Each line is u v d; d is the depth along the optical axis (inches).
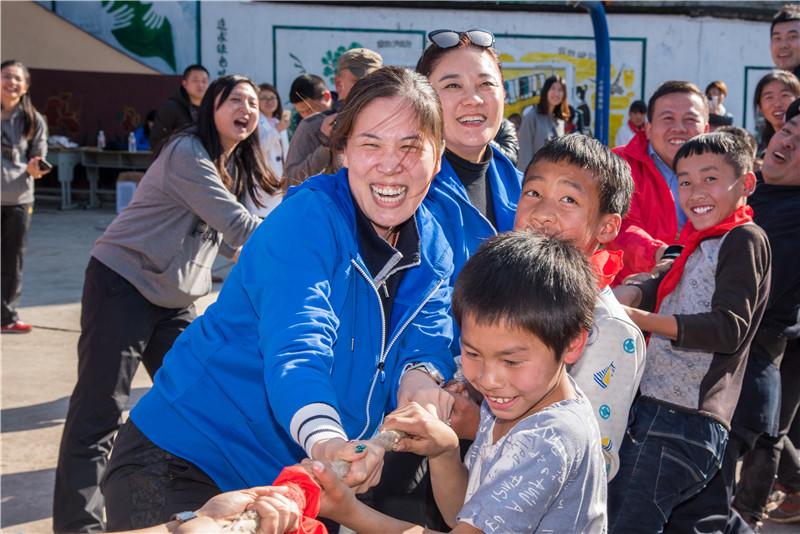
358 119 82.6
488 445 75.6
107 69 607.8
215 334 86.6
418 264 89.2
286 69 606.5
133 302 145.7
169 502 86.8
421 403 80.3
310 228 80.4
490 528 65.6
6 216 267.1
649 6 615.8
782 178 147.1
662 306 117.3
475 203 111.5
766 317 137.8
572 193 88.7
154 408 89.3
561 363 68.8
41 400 214.5
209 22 604.1
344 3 598.9
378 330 85.4
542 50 614.2
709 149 116.3
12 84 260.7
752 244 109.0
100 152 580.4
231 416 85.5
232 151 162.1
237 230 145.2
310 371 72.1
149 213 145.7
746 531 122.9
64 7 611.5
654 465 104.6
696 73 631.8
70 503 141.4
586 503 69.7
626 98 628.1
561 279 66.9
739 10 626.5
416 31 605.0
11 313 273.4
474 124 107.6
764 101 210.5
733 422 132.6
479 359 68.2
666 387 109.3
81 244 449.1
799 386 151.7
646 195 150.5
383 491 104.3
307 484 62.5
